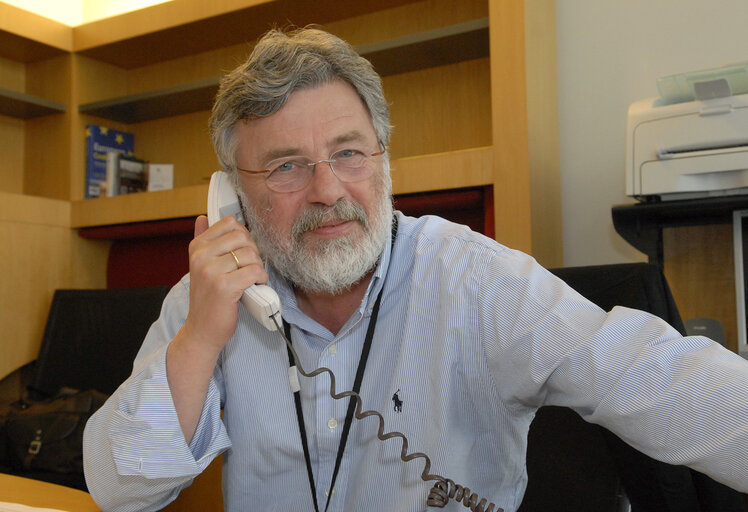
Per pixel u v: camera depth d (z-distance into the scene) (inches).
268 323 38.2
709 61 85.7
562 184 95.0
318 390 40.6
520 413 38.0
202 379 37.5
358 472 38.9
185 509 80.7
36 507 36.9
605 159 92.0
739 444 26.3
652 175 70.1
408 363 39.3
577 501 41.1
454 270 40.1
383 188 42.3
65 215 125.1
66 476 81.7
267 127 40.8
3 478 44.5
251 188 42.7
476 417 38.8
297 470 40.6
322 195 39.6
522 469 39.6
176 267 125.4
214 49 129.6
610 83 92.0
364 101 41.9
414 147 111.0
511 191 82.3
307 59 40.0
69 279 125.4
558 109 95.4
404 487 37.0
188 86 116.7
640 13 90.2
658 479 36.8
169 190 112.6
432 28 109.3
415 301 40.5
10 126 134.8
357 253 40.3
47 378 107.5
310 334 42.4
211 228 40.1
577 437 42.6
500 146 83.3
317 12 112.8
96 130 129.8
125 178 129.0
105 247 132.6
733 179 66.7
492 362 37.3
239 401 42.0
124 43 125.7
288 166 41.2
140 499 36.6
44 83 133.8
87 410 86.7
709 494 37.1
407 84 112.1
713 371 28.4
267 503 40.9
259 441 41.1
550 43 93.3
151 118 137.2
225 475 42.5
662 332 31.4
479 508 33.6
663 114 69.5
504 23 83.7
